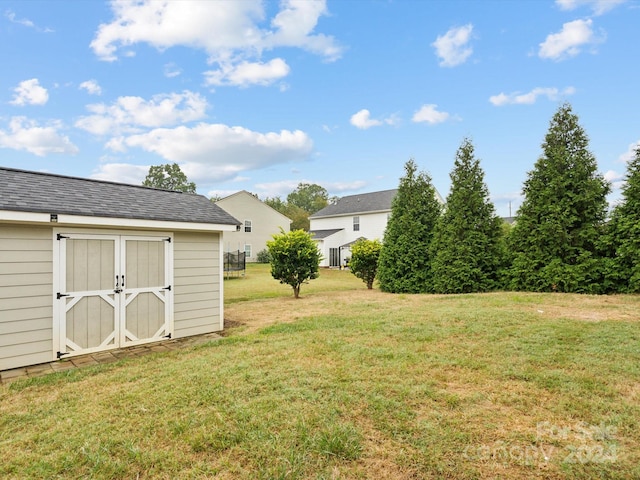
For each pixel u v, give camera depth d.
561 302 7.54
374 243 13.06
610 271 8.47
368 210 26.47
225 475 2.17
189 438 2.56
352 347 4.77
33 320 4.55
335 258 28.02
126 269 5.40
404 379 3.61
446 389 3.36
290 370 3.92
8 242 4.39
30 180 5.38
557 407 2.95
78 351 4.90
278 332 5.88
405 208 11.83
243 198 29.31
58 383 3.80
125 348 5.32
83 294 4.97
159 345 5.50
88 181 6.33
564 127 9.37
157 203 6.23
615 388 3.27
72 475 2.20
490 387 3.38
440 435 2.55
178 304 5.98
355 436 2.54
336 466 2.23
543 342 4.69
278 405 3.05
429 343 4.89
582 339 4.77
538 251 9.48
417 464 2.23
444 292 10.57
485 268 10.48
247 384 3.54
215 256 6.50
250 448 2.43
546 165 9.45
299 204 63.00
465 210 10.50
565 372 3.67
